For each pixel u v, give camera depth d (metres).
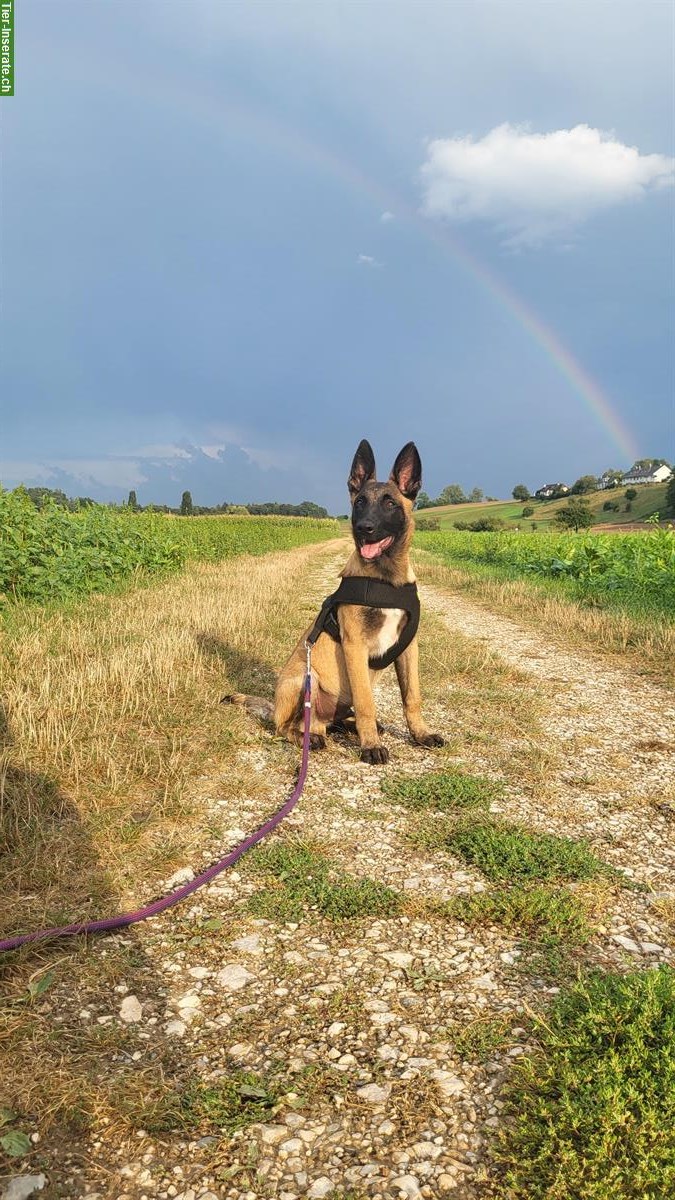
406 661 1.91
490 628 3.83
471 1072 0.87
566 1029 0.90
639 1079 0.77
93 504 5.85
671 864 1.33
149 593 4.40
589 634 3.46
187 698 2.17
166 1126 0.78
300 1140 0.77
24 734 1.75
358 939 1.12
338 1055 0.89
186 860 1.33
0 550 3.57
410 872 1.30
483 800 1.56
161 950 1.09
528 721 2.12
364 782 1.69
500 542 9.62
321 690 1.88
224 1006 0.98
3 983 1.00
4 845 1.31
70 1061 0.87
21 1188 0.70
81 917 1.14
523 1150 0.74
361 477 1.85
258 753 1.85
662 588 4.49
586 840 1.40
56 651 2.61
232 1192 0.71
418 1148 0.76
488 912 1.18
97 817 1.43
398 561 1.81
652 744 1.93
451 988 1.02
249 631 3.25
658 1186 0.68
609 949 1.09
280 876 1.27
